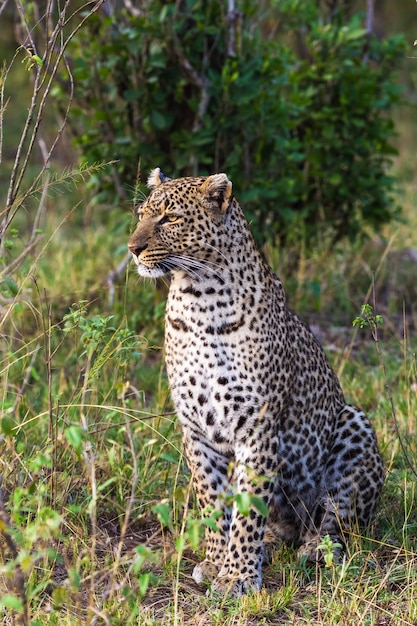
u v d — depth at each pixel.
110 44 14.26
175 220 8.57
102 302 14.45
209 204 8.60
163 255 8.60
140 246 8.61
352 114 15.98
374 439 9.68
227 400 8.65
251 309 8.63
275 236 15.84
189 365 8.71
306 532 9.52
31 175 20.66
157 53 13.86
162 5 14.36
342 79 15.88
